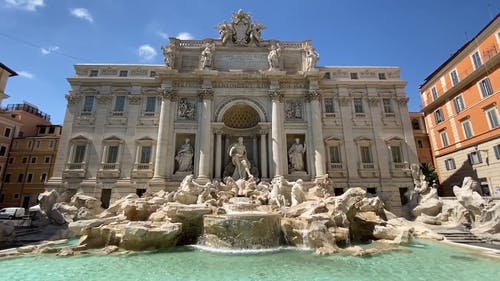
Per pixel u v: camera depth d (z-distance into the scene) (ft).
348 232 58.13
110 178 100.89
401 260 44.96
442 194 125.80
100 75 113.70
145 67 115.55
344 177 105.50
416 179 103.09
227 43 117.08
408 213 92.43
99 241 55.67
